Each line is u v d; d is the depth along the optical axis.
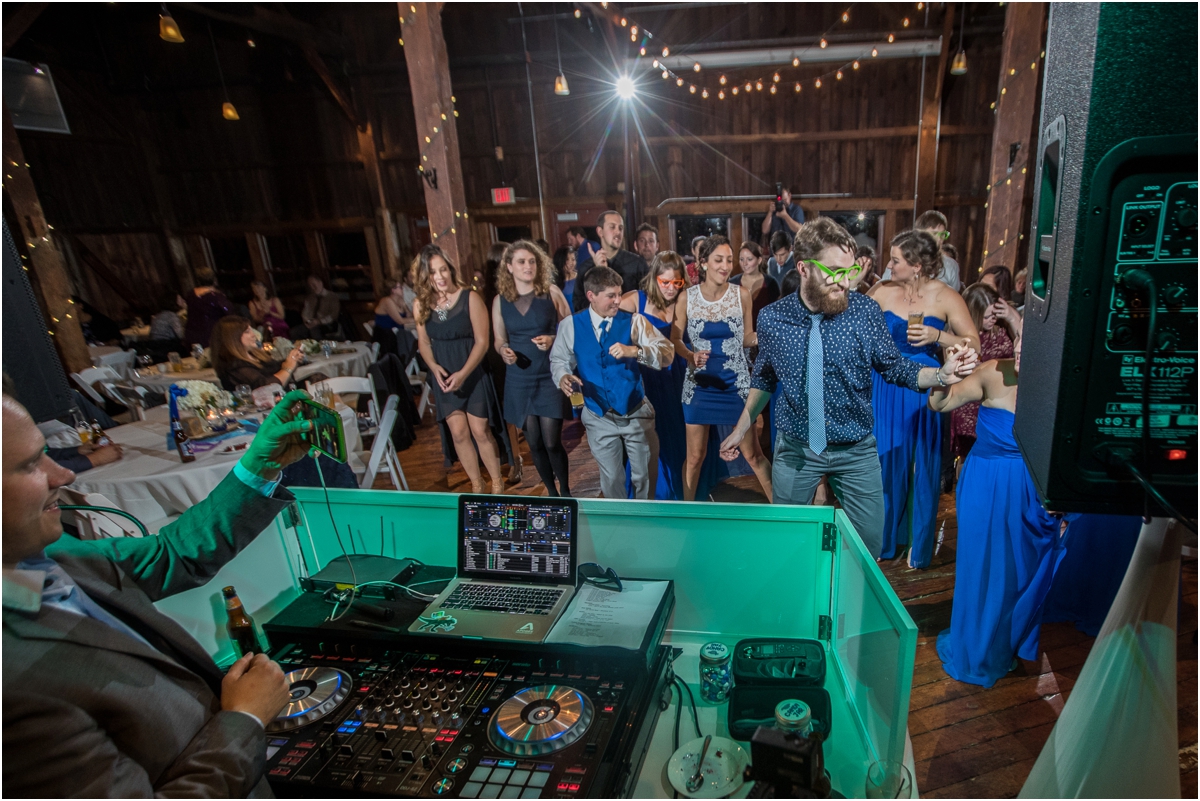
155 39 8.78
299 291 9.91
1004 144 4.44
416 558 1.67
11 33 5.17
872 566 1.17
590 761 1.06
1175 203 0.73
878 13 7.23
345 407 3.88
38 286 5.47
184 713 0.93
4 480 0.76
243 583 1.59
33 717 0.72
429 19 4.00
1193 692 2.08
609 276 2.79
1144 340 0.78
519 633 1.32
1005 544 2.04
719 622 1.55
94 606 0.94
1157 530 1.07
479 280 4.69
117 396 5.05
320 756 1.14
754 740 1.00
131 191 9.33
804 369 2.18
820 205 8.02
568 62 8.06
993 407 2.02
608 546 1.53
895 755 1.05
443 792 1.04
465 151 8.67
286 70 8.72
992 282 4.04
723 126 8.01
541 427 3.54
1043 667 2.27
